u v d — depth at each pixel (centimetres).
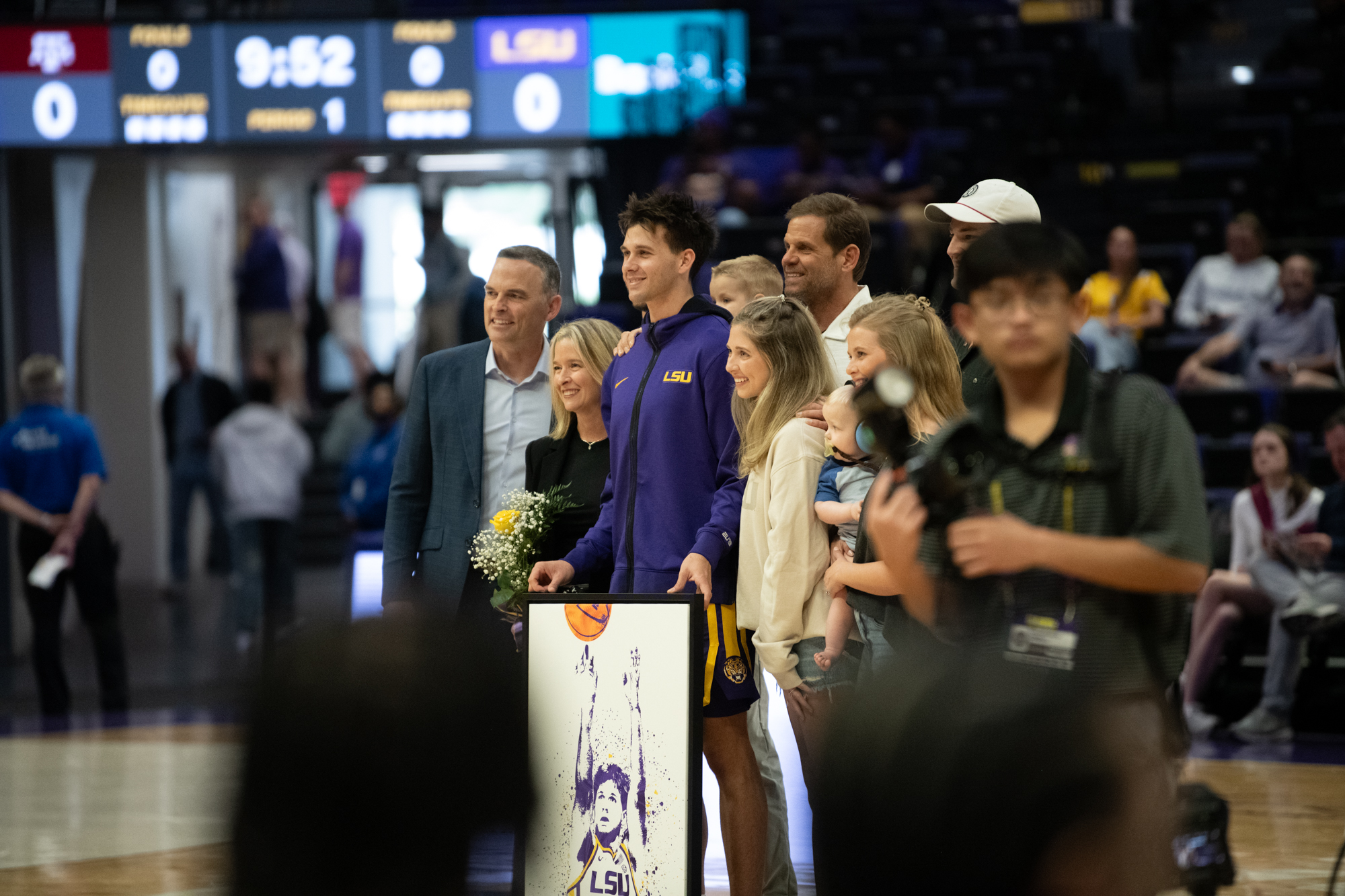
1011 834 262
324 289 4906
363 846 239
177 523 3747
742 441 961
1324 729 1903
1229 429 2453
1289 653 1870
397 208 4925
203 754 1934
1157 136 4116
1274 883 1148
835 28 4781
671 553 970
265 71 2633
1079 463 606
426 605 254
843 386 911
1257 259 2731
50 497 2406
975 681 277
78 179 3297
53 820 1520
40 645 2367
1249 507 1931
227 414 3766
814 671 924
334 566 4200
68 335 3253
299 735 239
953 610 619
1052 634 604
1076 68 4103
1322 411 2409
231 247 4484
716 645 946
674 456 977
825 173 3375
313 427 4428
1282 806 1457
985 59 4222
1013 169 3706
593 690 875
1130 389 617
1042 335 577
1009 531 573
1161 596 617
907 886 262
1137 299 2773
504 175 4581
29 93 2656
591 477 1088
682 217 1008
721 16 2562
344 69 2627
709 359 985
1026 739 266
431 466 1192
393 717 239
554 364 1084
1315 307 2567
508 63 2602
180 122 2652
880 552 591
